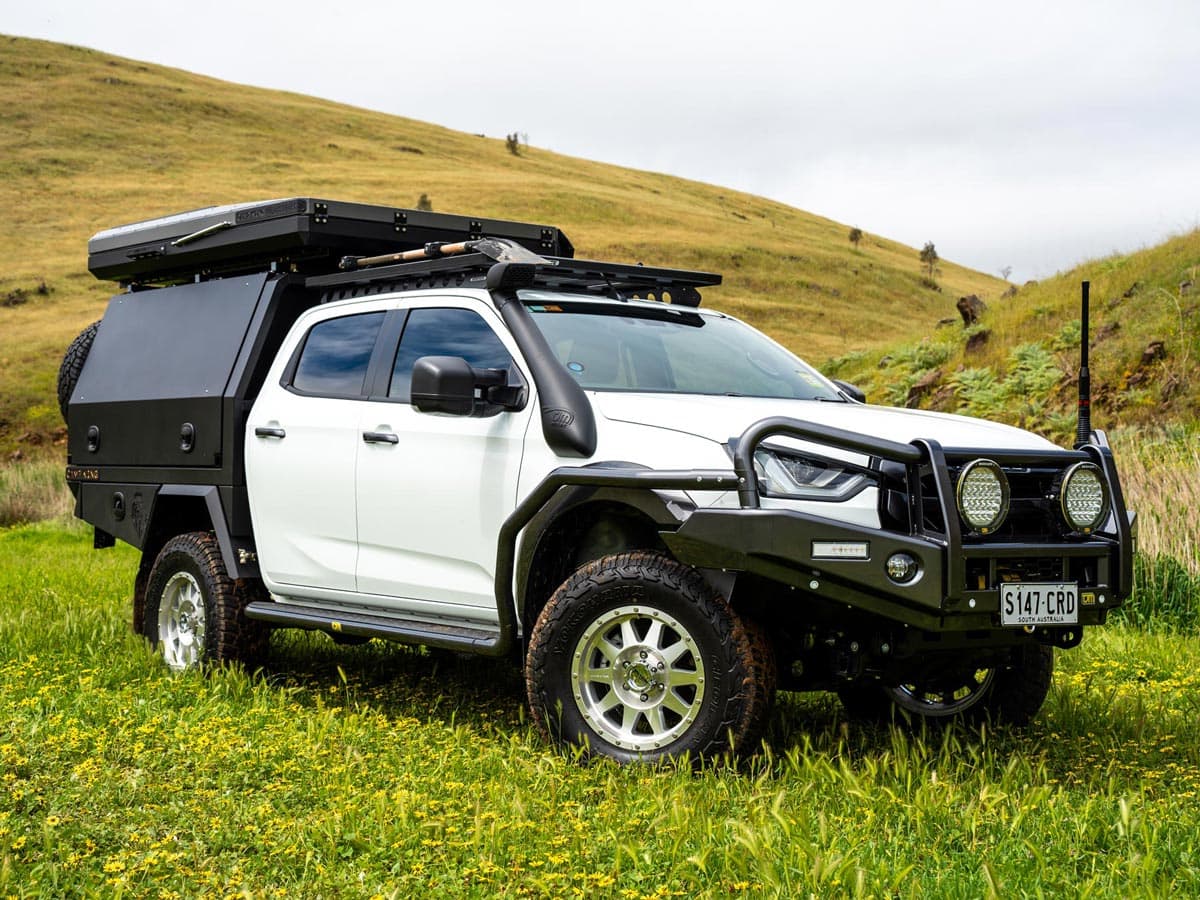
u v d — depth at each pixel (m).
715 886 3.45
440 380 5.11
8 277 83.94
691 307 6.59
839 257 130.50
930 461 4.52
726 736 4.55
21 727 5.16
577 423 5.04
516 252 5.69
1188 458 11.60
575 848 3.74
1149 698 6.20
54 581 11.07
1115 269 26.36
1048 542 4.70
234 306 7.11
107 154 123.25
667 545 4.70
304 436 6.27
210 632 6.67
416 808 4.11
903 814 4.07
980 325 26.50
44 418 54.69
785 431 4.54
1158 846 3.73
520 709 5.58
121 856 3.68
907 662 4.90
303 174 126.31
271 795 4.31
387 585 5.88
